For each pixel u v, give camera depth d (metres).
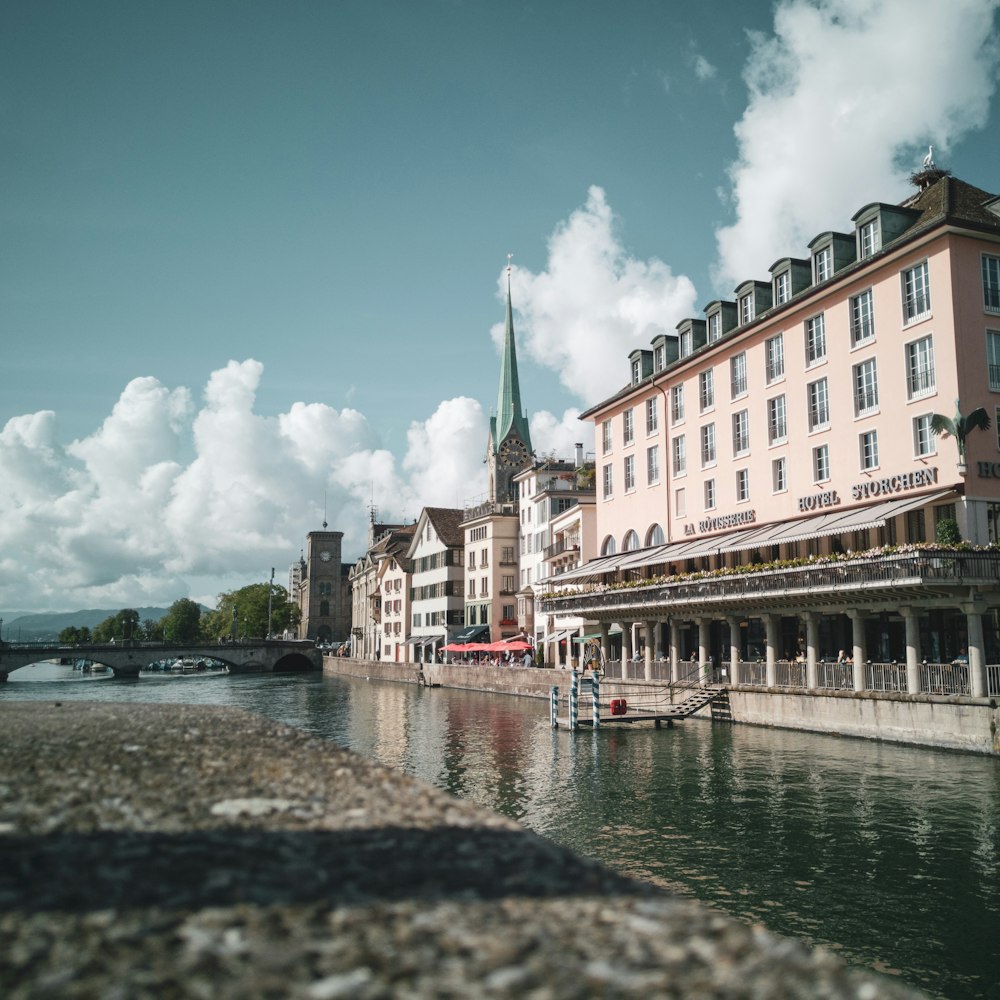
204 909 3.99
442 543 103.19
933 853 19.14
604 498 63.22
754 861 19.11
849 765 29.05
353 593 161.50
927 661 35.94
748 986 3.25
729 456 48.78
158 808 6.06
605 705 52.75
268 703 66.75
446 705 61.66
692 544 49.78
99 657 113.56
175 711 13.58
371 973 3.30
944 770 27.41
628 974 3.34
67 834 5.33
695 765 30.86
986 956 13.86
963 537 33.69
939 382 35.31
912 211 39.84
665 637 56.00
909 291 37.12
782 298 45.97
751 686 40.94
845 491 40.00
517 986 3.20
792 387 43.84
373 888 4.33
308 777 7.23
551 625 73.62
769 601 40.16
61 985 3.17
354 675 110.62
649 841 20.98
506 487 125.06
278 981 3.22
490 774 30.58
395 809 6.07
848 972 3.42
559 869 4.70
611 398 61.28
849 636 40.72
